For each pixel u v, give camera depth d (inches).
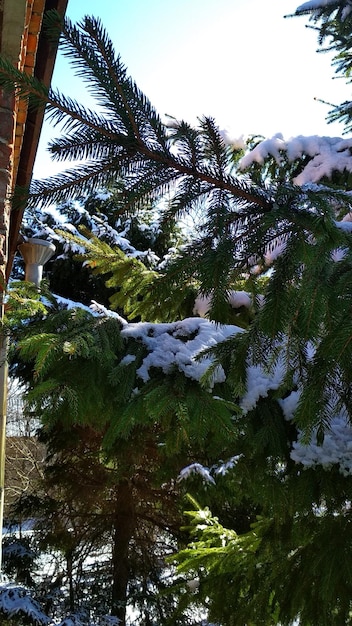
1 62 44.2
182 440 104.3
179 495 225.5
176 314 137.3
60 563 256.7
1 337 98.7
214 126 50.7
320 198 53.5
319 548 92.2
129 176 52.1
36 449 417.4
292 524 103.3
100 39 44.4
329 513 95.7
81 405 89.9
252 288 98.0
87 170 50.6
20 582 241.3
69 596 241.4
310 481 93.9
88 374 91.4
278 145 155.8
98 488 249.0
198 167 53.1
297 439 93.5
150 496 245.4
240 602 106.2
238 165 169.9
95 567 254.5
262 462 100.5
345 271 60.0
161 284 65.5
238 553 108.7
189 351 94.7
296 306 60.0
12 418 386.9
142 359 96.3
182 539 239.8
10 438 413.7
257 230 59.4
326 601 87.1
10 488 397.1
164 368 91.7
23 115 126.1
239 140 159.0
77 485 251.0
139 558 249.3
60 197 51.9
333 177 156.7
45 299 122.4
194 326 104.1
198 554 112.3
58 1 111.4
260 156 155.8
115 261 128.9
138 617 245.9
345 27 166.1
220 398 85.4
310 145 156.4
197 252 62.2
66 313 98.5
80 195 53.4
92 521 251.9
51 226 301.4
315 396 68.5
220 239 59.1
